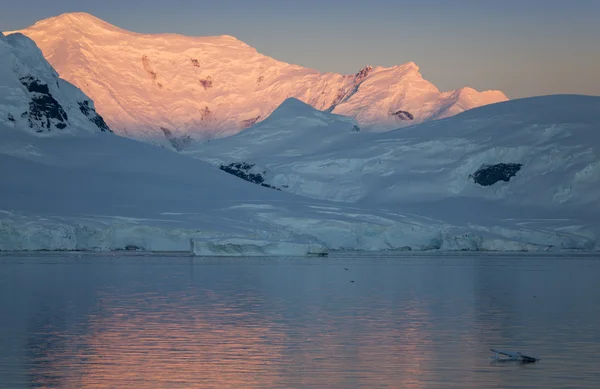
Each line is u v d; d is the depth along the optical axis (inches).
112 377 2881.4
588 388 2736.2
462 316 4355.3
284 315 4367.6
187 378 2871.6
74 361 3129.9
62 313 4399.6
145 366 3051.2
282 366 3061.0
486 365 3068.4
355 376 2906.0
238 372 2965.1
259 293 5536.4
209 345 3459.6
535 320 4195.4
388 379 2861.7
